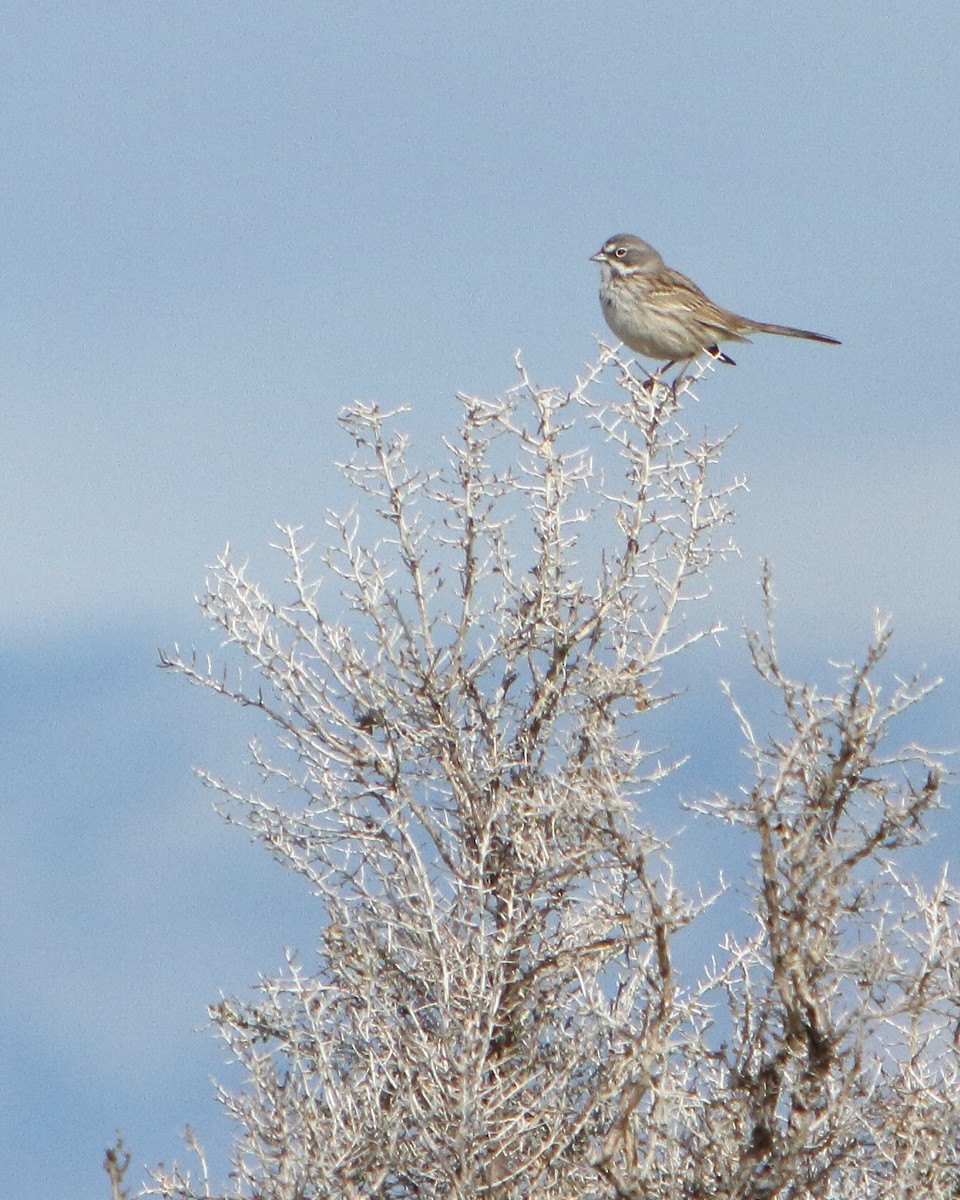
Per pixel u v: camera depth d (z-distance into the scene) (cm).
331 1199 1141
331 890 1273
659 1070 1125
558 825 1240
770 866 1020
